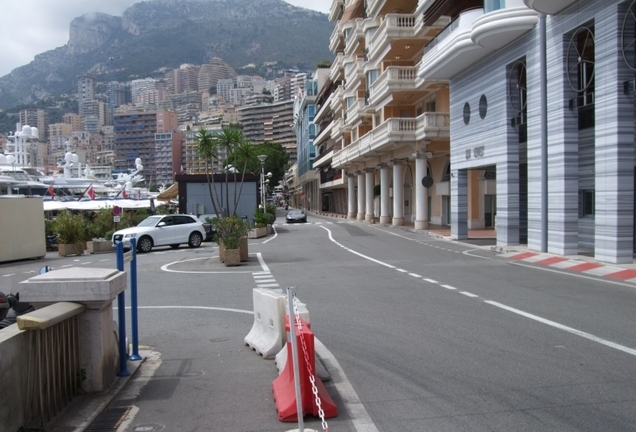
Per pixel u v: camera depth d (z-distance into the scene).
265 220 37.28
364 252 22.83
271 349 7.54
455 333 8.46
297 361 4.91
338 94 61.41
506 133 21.47
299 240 31.22
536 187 19.41
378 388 6.13
